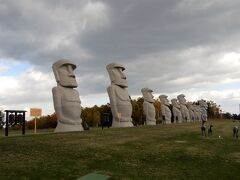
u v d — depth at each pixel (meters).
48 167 19.84
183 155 25.28
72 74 40.84
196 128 49.31
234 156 26.72
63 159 21.67
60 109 39.72
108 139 29.95
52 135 31.19
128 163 22.08
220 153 27.42
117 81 50.91
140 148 26.64
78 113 40.81
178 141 32.12
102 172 19.78
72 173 19.20
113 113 50.06
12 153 22.41
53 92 40.12
